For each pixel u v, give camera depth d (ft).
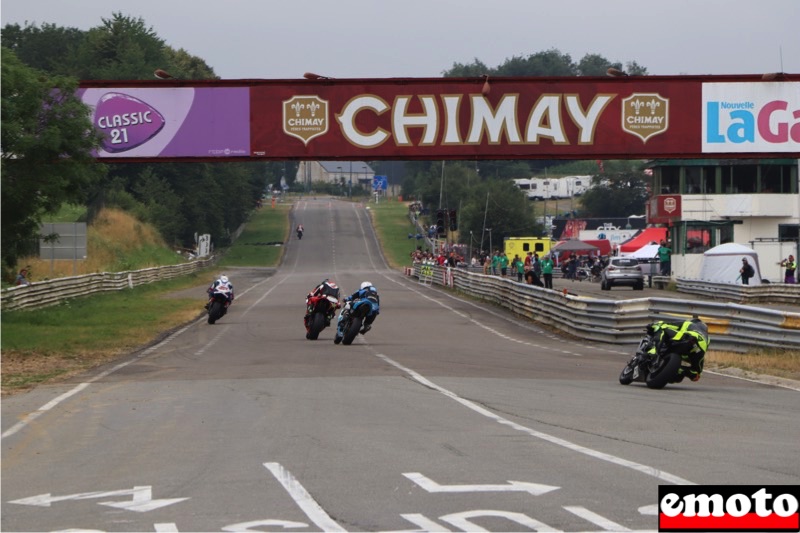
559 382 204.74
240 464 113.39
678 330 192.65
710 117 439.22
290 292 650.84
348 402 168.04
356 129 439.22
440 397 175.11
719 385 205.57
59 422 150.61
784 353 253.24
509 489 98.17
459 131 437.58
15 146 357.41
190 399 175.01
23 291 427.74
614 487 99.04
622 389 192.95
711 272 633.61
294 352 274.36
